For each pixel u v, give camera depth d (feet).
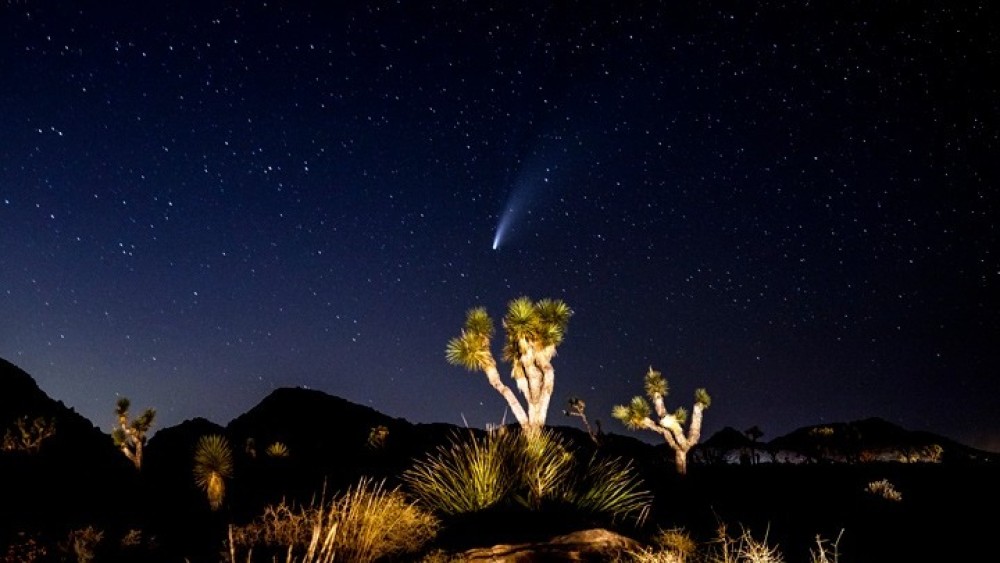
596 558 18.12
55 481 47.44
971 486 58.34
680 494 45.98
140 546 25.64
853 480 72.84
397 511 21.16
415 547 19.39
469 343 34.83
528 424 32.73
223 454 52.80
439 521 22.29
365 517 19.81
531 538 19.27
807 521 34.35
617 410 64.85
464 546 19.13
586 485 25.32
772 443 153.48
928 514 37.86
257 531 21.30
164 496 54.70
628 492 25.67
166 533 28.37
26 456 53.83
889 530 31.09
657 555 18.22
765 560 19.40
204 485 51.88
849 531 30.94
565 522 20.88
